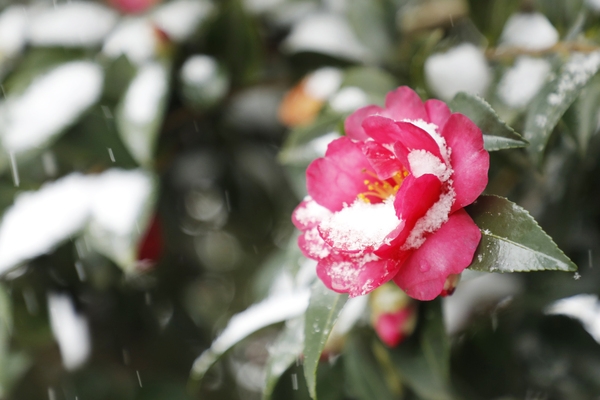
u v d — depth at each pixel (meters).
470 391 0.71
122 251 0.72
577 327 0.72
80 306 0.86
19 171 0.76
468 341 0.72
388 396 0.69
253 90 0.85
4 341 0.76
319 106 0.76
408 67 0.74
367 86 0.71
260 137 0.92
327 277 0.58
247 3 0.83
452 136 0.58
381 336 0.65
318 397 0.71
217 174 0.94
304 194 0.71
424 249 0.57
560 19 0.67
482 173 0.57
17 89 0.76
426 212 0.57
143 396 0.84
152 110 0.73
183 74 0.77
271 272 0.74
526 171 0.69
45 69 0.78
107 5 0.85
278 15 0.85
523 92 0.67
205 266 1.04
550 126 0.62
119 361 0.90
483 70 0.70
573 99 0.62
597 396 0.71
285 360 0.65
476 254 0.57
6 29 0.83
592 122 0.64
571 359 0.72
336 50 0.77
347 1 0.77
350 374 0.70
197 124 0.86
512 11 0.69
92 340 0.88
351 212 0.58
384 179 0.58
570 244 0.73
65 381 0.87
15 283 0.79
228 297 1.07
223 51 0.77
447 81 0.70
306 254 0.59
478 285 0.73
